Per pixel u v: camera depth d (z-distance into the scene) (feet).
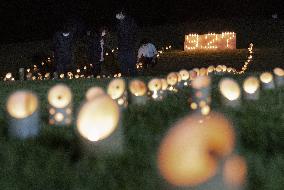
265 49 99.50
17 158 15.30
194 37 109.19
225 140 9.82
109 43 69.67
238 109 24.66
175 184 9.96
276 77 42.60
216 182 9.49
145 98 28.27
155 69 81.71
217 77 51.21
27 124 18.53
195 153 9.67
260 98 30.83
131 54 61.72
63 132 18.58
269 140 17.56
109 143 14.97
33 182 12.78
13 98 18.74
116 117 15.03
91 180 12.84
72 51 69.31
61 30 68.23
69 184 12.57
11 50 114.83
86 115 15.05
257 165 14.14
